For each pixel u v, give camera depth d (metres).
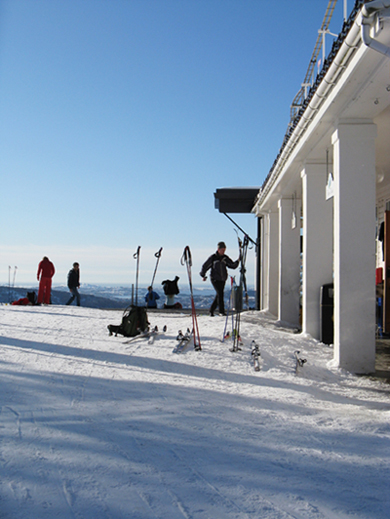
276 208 14.95
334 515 1.87
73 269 17.50
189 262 6.88
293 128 8.10
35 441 2.68
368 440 2.90
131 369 5.27
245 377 5.35
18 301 16.53
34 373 4.79
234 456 2.53
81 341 7.37
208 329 8.24
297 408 3.86
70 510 1.87
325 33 6.32
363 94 5.69
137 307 7.89
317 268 8.98
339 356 6.44
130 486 2.10
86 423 3.07
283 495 2.05
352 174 6.48
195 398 3.98
